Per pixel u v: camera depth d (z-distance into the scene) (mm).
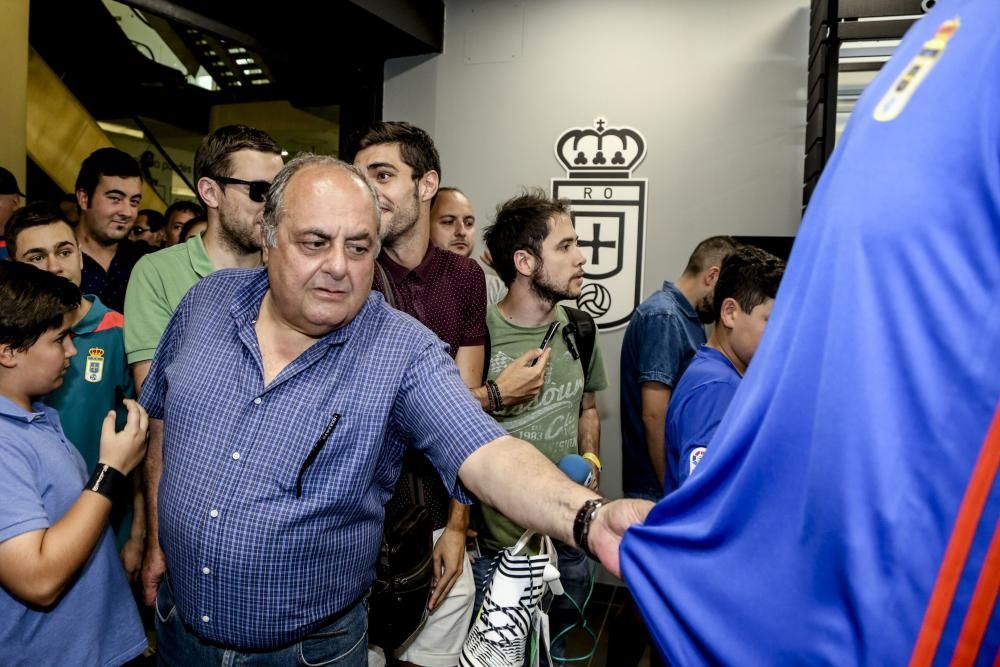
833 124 3041
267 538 1285
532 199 2295
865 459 583
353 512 1343
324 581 1342
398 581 1602
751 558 697
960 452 547
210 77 6988
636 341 2795
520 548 1597
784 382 667
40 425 1568
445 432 1285
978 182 550
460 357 2021
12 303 1494
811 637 627
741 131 3654
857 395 592
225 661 1362
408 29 3705
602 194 3842
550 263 2176
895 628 565
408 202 1891
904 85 625
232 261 1973
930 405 561
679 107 3727
